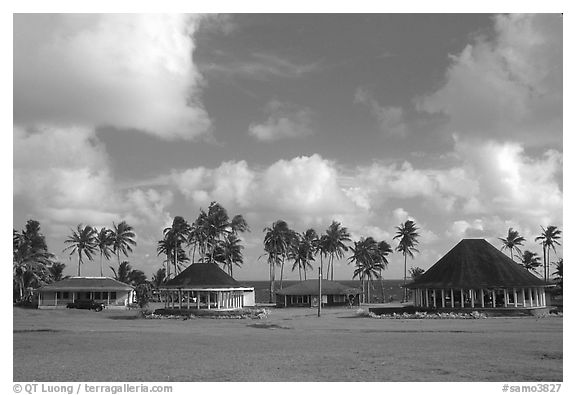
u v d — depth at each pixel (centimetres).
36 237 9594
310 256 12800
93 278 9025
